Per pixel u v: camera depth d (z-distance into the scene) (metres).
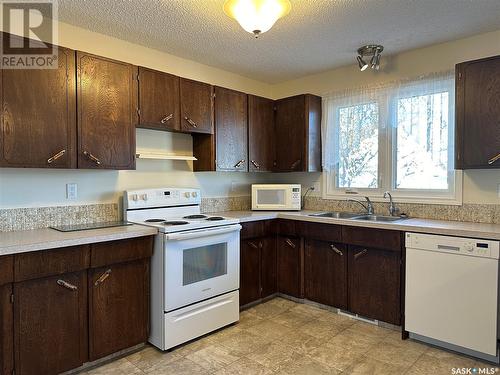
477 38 2.66
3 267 1.72
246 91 3.80
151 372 2.07
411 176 3.03
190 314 2.45
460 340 2.23
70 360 1.98
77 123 2.24
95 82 2.33
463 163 2.46
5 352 1.75
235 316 2.78
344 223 2.83
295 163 3.53
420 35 2.66
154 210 2.86
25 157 2.02
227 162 3.24
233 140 3.29
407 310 2.48
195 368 2.12
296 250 3.23
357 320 2.84
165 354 2.29
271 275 3.32
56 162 2.15
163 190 2.91
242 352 2.32
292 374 2.05
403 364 2.16
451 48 2.79
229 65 3.39
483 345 2.14
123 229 2.29
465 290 2.21
